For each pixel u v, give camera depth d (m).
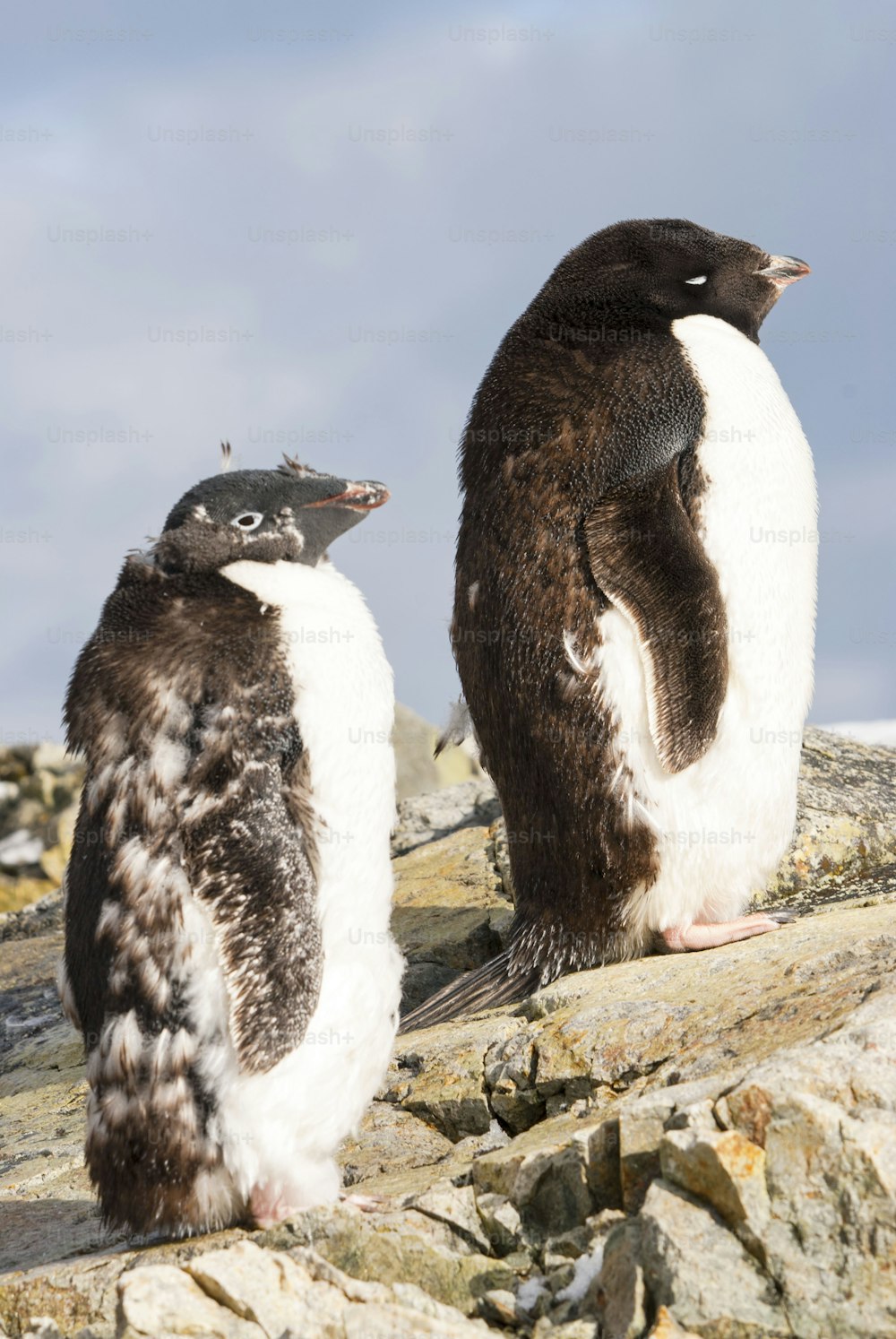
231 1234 4.28
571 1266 3.79
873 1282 3.29
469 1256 3.96
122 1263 4.21
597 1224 3.89
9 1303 4.20
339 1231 4.02
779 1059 3.91
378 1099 5.64
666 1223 3.50
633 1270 3.47
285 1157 4.21
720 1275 3.38
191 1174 4.17
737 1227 3.47
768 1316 3.30
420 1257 3.93
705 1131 3.62
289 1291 3.68
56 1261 4.61
